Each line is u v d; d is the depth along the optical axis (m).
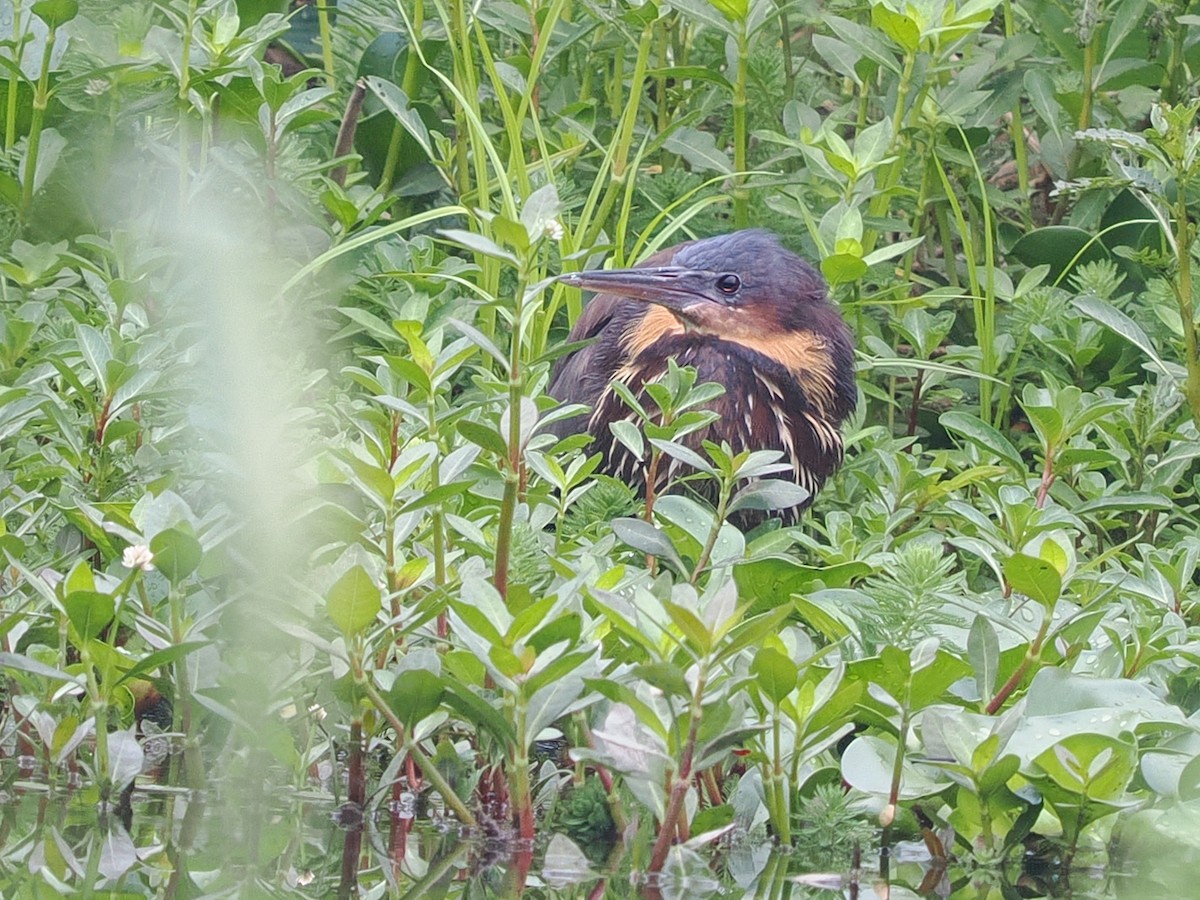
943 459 9.75
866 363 11.41
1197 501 11.78
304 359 9.99
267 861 6.05
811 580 7.44
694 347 11.54
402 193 12.91
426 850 6.21
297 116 11.50
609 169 13.52
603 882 5.97
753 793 6.64
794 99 13.89
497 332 12.01
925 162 12.61
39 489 8.41
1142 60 13.02
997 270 12.26
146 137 11.24
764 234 11.78
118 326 8.94
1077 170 13.37
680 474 11.27
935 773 6.42
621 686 5.79
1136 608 7.87
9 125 11.03
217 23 10.98
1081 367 11.62
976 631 6.69
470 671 6.44
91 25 11.21
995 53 13.46
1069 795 6.25
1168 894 6.11
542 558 7.50
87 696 7.02
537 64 11.98
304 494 6.36
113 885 5.75
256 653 6.47
